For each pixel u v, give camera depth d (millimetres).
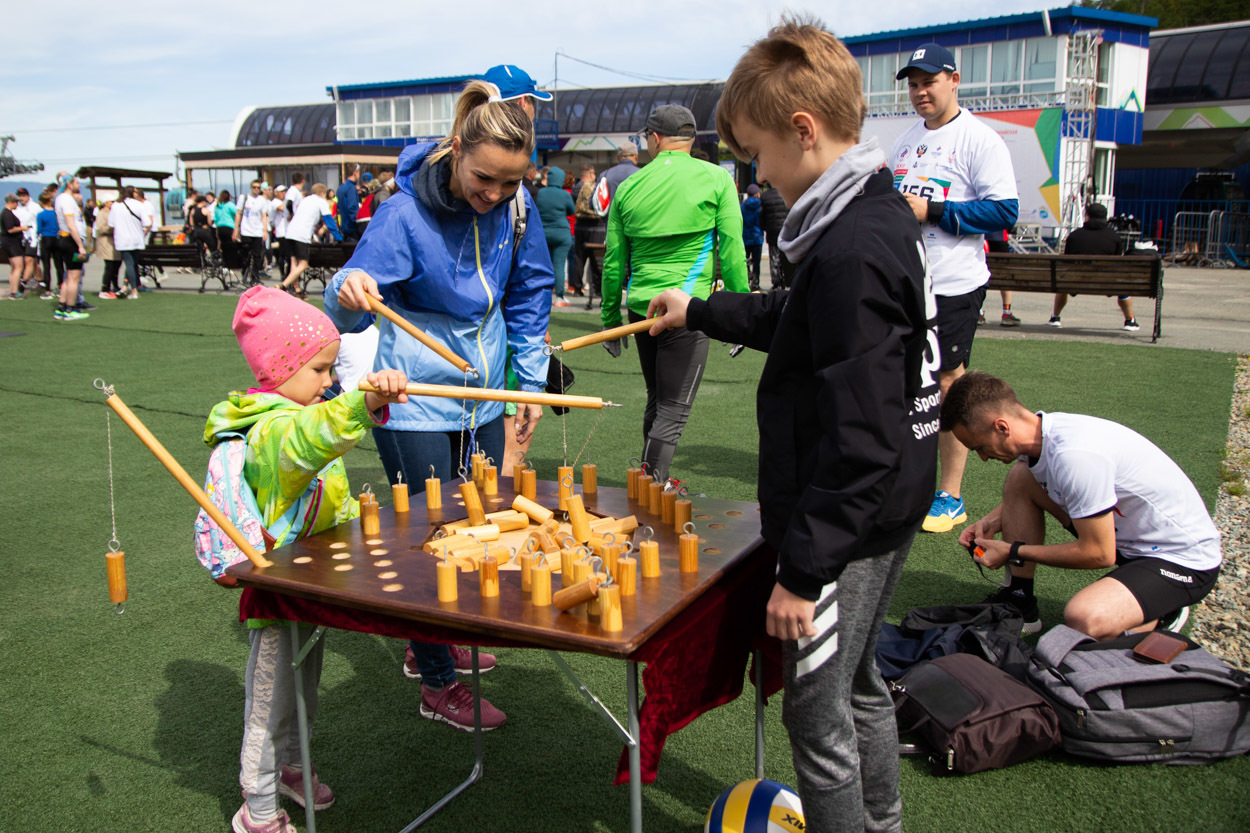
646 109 28547
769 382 1640
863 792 1874
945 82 3887
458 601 1692
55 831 2250
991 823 2207
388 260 2439
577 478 2906
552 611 1642
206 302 13391
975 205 3764
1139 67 19609
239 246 14836
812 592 1481
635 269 4047
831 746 1669
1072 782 2365
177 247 14820
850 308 1447
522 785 2434
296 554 1962
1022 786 2354
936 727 2404
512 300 2840
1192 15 40469
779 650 2035
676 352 3850
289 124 35781
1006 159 3803
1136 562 2809
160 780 2455
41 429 6062
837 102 1571
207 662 3074
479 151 2195
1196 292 13742
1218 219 18828
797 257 1650
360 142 30094
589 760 2549
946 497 4109
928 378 1645
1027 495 3107
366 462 5488
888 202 1554
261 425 1979
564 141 29688
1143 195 22672
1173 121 21594
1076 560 2848
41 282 14828
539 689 2947
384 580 1799
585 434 5930
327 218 13703
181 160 28875
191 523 4340
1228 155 21266
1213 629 3123
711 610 1837
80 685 2924
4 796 2383
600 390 7195
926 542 3957
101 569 3809
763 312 2047
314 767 2518
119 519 4391
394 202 2471
